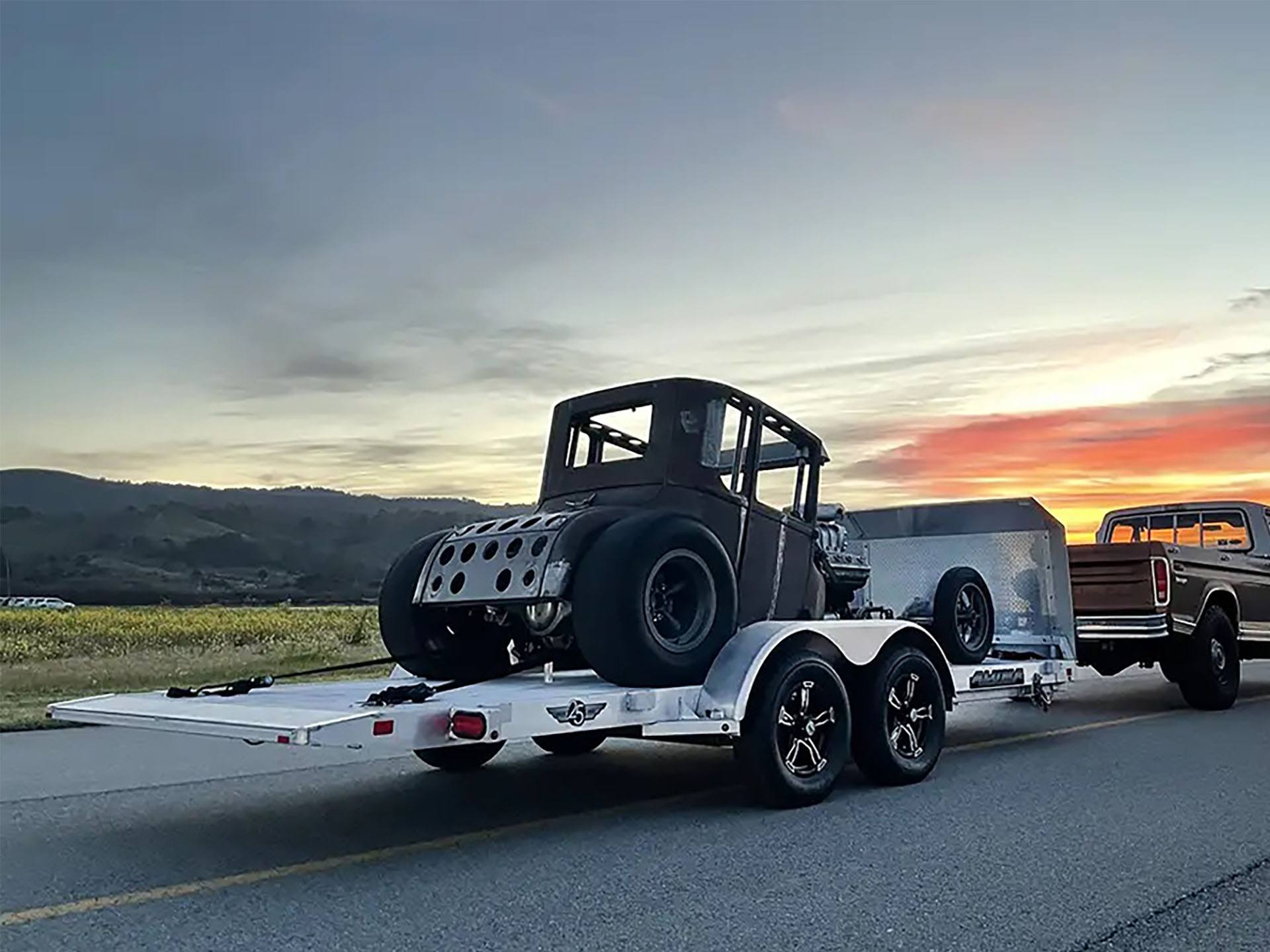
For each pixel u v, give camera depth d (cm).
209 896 449
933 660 720
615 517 612
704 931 400
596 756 820
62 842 544
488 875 478
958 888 452
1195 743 866
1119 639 1058
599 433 700
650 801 639
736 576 659
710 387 666
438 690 548
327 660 1692
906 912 420
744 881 465
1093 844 525
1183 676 1110
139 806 635
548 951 381
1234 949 382
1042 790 662
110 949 387
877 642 674
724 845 528
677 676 579
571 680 614
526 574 591
